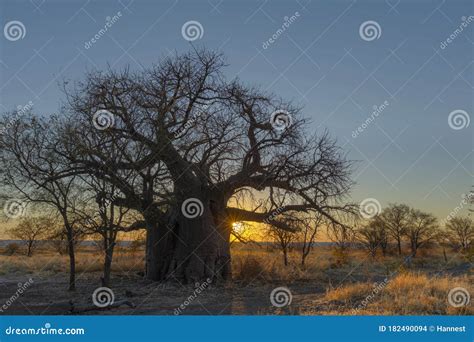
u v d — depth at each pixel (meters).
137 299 16.77
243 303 15.45
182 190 21.33
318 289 20.06
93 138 18.31
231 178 22.02
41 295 17.47
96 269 27.97
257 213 22.86
